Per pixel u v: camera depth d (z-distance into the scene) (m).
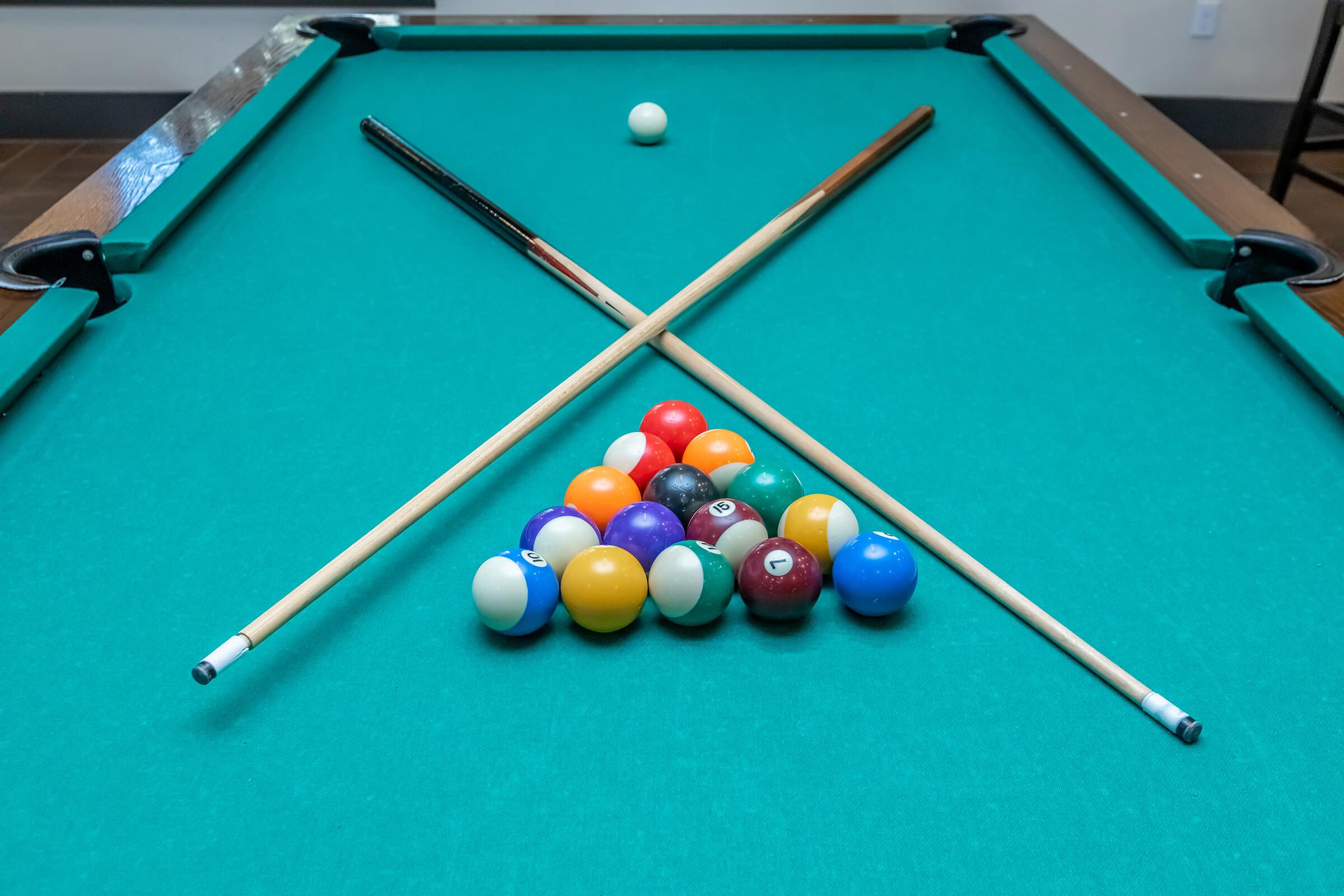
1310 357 1.83
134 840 1.09
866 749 1.19
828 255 2.32
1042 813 1.11
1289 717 1.24
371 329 2.04
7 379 1.75
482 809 1.11
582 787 1.14
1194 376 1.90
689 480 1.50
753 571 1.35
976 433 1.76
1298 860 1.07
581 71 3.32
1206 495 1.61
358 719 1.23
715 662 1.31
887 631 1.37
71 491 1.60
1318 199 5.16
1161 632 1.36
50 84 5.49
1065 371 1.92
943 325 2.07
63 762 1.17
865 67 3.38
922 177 2.65
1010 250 2.33
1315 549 1.51
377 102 3.04
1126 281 2.21
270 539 1.52
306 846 1.07
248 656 1.32
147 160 2.53
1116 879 1.05
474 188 2.54
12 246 2.12
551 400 1.72
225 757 1.18
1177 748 1.20
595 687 1.27
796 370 1.94
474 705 1.25
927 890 1.03
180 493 1.61
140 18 5.33
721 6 5.39
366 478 1.65
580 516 1.44
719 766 1.16
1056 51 3.31
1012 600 1.39
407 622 1.38
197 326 2.03
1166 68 5.53
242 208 2.46
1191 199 2.38
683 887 1.03
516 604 1.30
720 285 2.22
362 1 5.33
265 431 1.75
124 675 1.29
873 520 1.57
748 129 2.92
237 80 3.02
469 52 3.45
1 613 1.38
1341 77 5.55
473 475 1.57
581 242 2.35
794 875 1.05
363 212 2.46
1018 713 1.24
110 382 1.86
